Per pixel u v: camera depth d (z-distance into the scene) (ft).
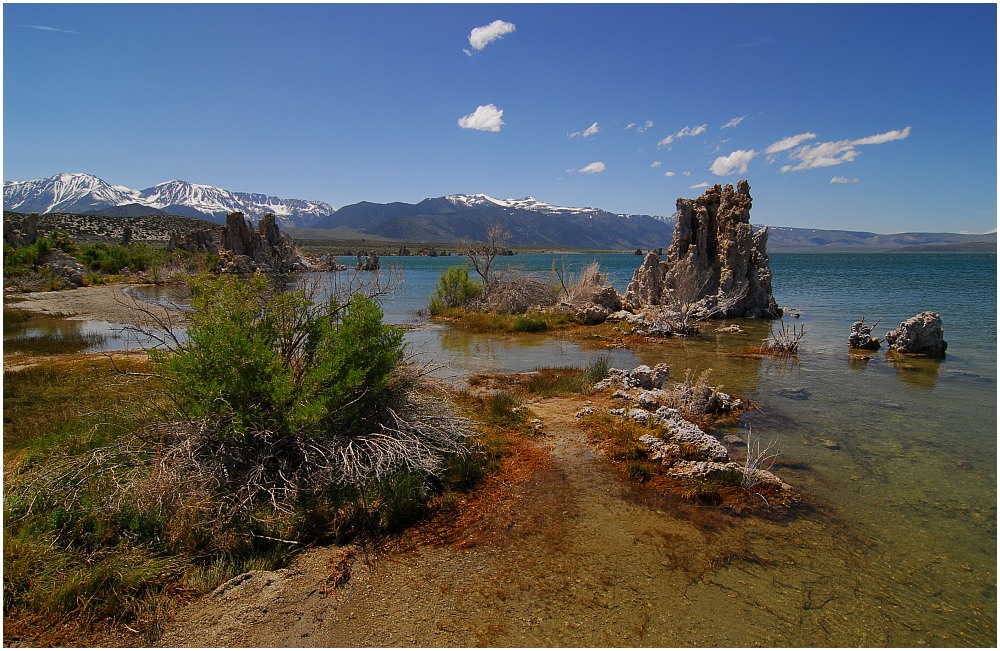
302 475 19.25
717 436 27.45
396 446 20.22
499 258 350.23
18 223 184.75
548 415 30.32
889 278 180.24
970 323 71.10
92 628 13.00
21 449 23.54
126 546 15.78
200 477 17.66
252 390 19.45
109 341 55.06
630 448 24.23
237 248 180.24
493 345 56.85
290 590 14.57
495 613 13.80
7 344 53.16
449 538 17.33
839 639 13.02
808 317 79.66
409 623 13.44
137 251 168.55
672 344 56.95
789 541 17.31
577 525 18.16
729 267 79.77
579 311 74.54
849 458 24.44
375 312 22.86
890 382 39.19
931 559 16.40
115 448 19.62
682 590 14.76
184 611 13.70
